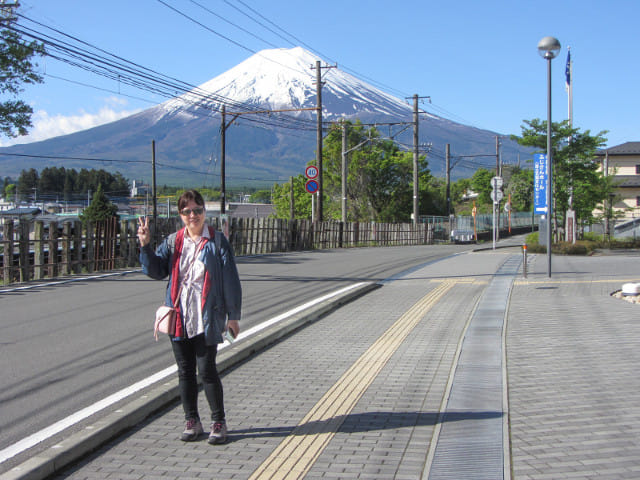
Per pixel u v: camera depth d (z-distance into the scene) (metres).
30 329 8.51
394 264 19.61
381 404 5.36
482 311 9.92
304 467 4.04
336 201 64.44
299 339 8.14
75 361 6.81
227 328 4.59
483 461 4.07
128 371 6.43
